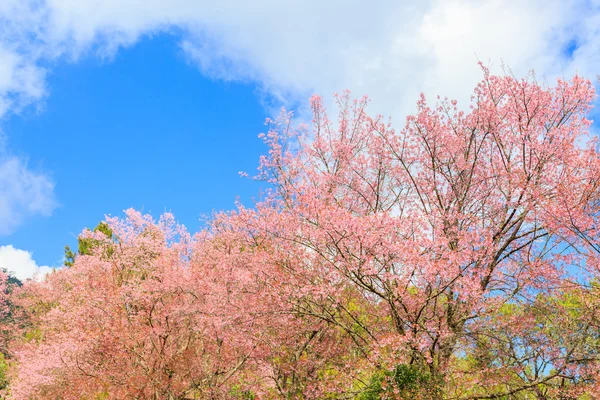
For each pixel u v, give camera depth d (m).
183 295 12.67
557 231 9.60
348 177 13.32
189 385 12.52
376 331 10.79
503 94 11.61
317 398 10.62
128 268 14.83
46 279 21.44
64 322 14.24
